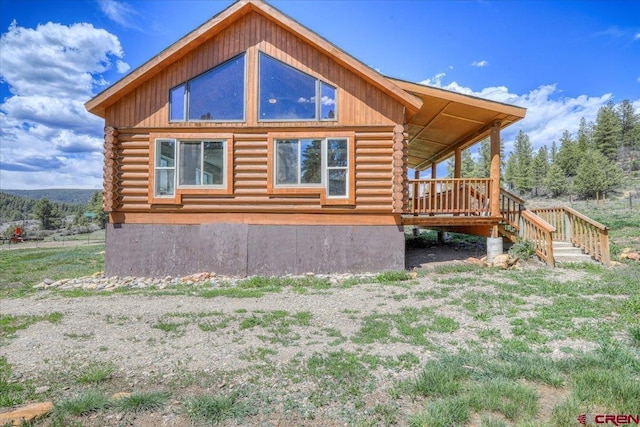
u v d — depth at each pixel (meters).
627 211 27.19
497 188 10.62
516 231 11.07
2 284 9.44
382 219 9.65
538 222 10.02
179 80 9.79
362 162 9.63
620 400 2.96
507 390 3.13
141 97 9.77
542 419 2.77
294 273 9.62
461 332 4.92
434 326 5.11
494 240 10.47
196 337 4.82
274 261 9.67
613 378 3.30
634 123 88.81
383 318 5.55
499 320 5.38
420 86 9.66
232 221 9.73
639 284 7.07
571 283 7.40
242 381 3.53
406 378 3.55
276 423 2.82
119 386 3.44
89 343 4.62
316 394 3.25
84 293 7.87
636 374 3.51
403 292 7.25
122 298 7.27
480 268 9.24
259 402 3.12
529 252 10.07
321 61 9.72
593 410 2.85
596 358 3.82
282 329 5.11
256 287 8.27
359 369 3.73
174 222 9.76
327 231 9.67
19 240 34.34
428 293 7.00
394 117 9.62
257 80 9.77
